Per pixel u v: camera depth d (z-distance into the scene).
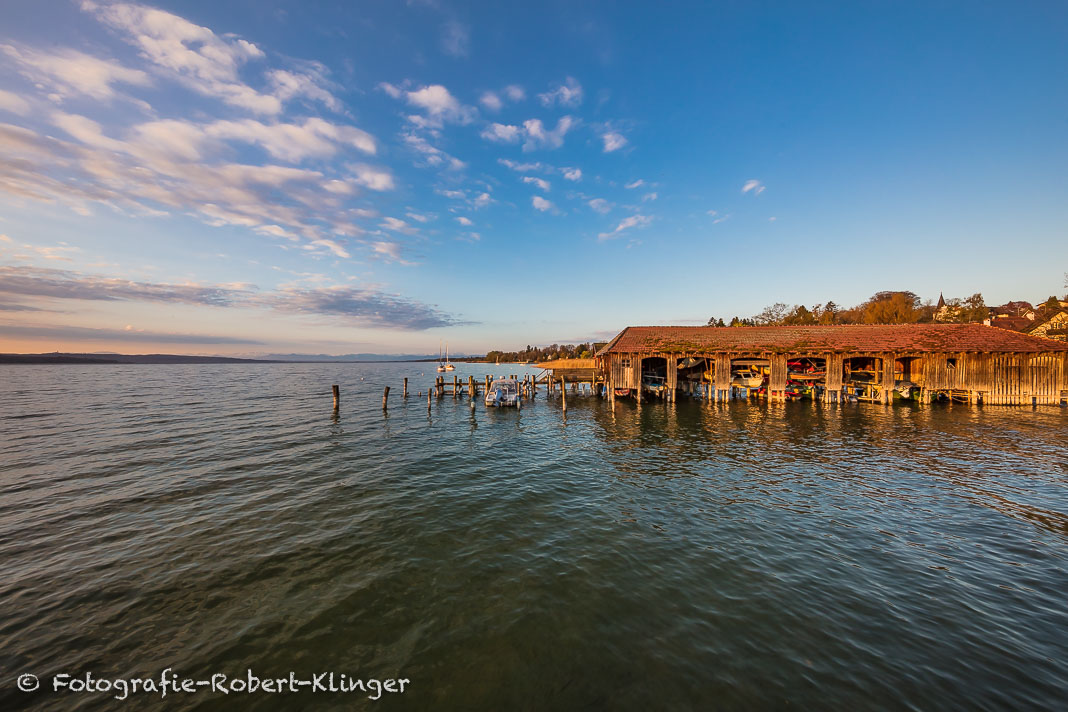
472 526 10.55
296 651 6.06
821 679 5.41
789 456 17.11
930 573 8.09
